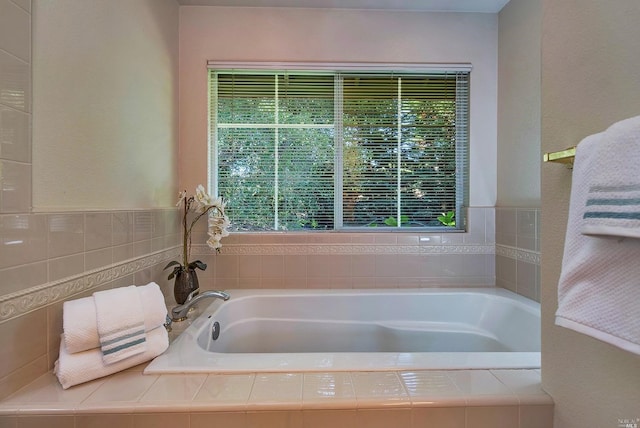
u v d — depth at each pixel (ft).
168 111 5.63
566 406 2.40
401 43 6.27
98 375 2.73
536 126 5.27
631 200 1.53
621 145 1.62
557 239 2.50
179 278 5.03
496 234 6.35
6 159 2.53
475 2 6.03
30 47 2.77
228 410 2.40
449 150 6.43
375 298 5.83
